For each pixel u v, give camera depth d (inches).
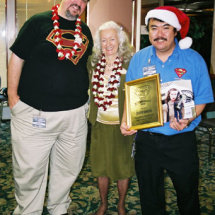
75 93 73.7
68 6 69.4
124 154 79.9
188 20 63.4
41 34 69.8
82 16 183.2
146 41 198.2
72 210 91.2
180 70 61.6
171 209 92.7
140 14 188.7
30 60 70.9
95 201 97.3
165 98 61.6
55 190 82.1
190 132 64.9
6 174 116.6
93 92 79.5
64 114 73.1
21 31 70.1
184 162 64.0
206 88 62.9
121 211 84.6
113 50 77.5
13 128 75.5
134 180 114.5
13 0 179.8
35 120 72.4
